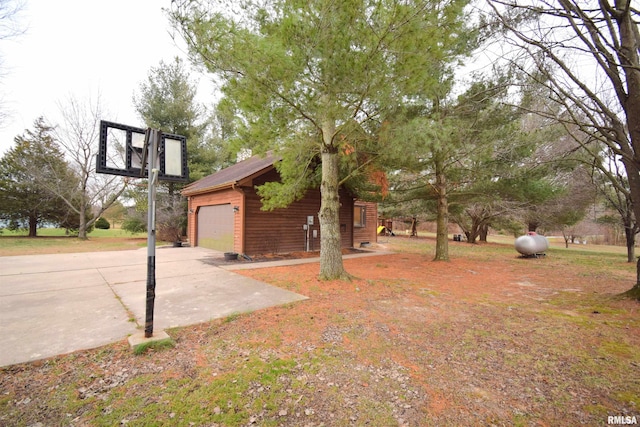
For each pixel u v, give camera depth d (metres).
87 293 5.16
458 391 2.36
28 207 19.23
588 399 2.26
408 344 3.22
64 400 2.19
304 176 8.09
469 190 9.23
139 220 18.30
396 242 18.22
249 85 4.27
